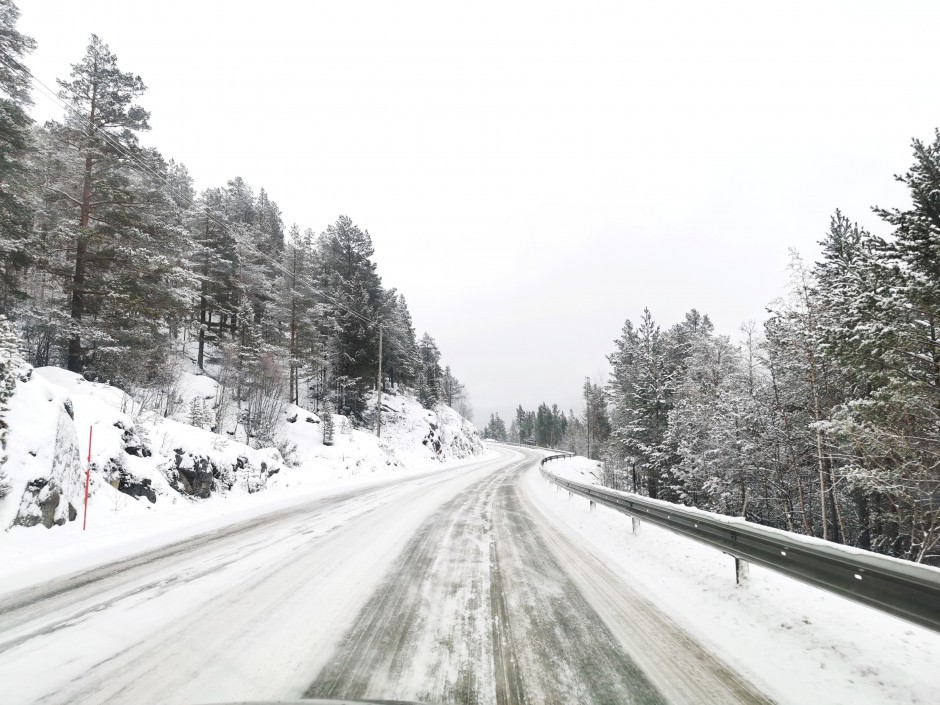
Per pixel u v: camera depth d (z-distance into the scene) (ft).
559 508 38.29
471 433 209.67
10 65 48.01
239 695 8.82
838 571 12.23
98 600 14.37
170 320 70.69
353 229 125.59
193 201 114.93
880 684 9.82
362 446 91.91
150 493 33.47
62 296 66.69
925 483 38.40
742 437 64.13
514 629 12.54
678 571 18.72
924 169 35.32
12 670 9.73
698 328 120.78
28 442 24.70
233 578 16.79
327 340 122.11
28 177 55.93
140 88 64.03
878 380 37.58
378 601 14.43
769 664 10.79
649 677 10.08
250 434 71.26
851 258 50.31
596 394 203.92
